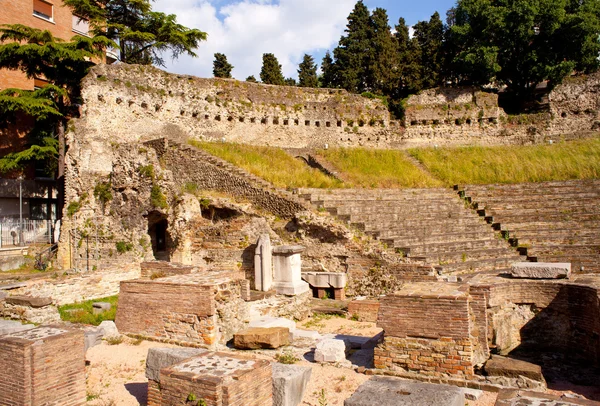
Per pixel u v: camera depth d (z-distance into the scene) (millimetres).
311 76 51094
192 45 35000
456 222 22141
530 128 33844
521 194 25156
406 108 34438
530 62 34281
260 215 20406
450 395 6242
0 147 28922
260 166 25188
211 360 7125
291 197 20297
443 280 16047
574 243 20484
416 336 9188
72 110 29109
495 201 24578
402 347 9227
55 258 23688
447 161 31016
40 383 7203
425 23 43281
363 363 9875
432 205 23953
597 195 23703
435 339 9023
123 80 27219
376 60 40469
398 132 34281
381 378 7051
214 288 11164
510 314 11844
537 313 11836
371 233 19281
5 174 28828
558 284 11578
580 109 33688
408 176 28266
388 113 34688
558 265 12680
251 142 31578
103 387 8781
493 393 8273
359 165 29984
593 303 10523
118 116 26688
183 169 24234
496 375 8734
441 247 19578
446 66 38969
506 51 34562
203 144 27531
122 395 8398
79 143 24609
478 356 9547
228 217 21125
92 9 31297
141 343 11328
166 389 6609
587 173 26328
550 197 24203
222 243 19828
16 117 29609
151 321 11641
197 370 6668
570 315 11266
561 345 11398
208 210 21578
